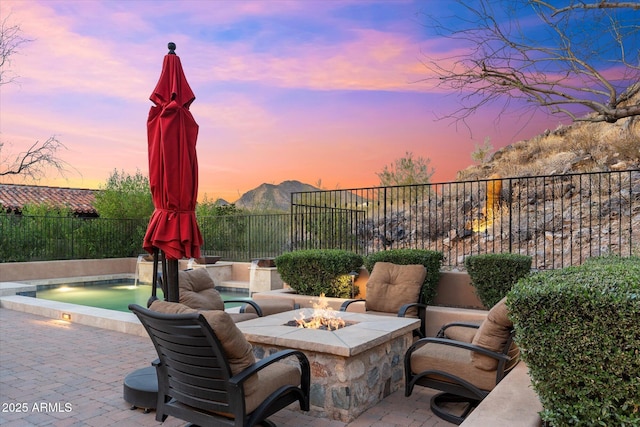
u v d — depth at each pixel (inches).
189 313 109.1
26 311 355.9
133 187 708.0
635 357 82.0
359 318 204.1
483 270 242.5
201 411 123.4
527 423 94.6
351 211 408.2
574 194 423.2
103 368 206.7
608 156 454.6
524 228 405.4
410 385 161.0
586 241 351.6
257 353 176.9
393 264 263.1
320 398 155.9
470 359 148.2
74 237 599.5
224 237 584.4
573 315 87.9
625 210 370.3
